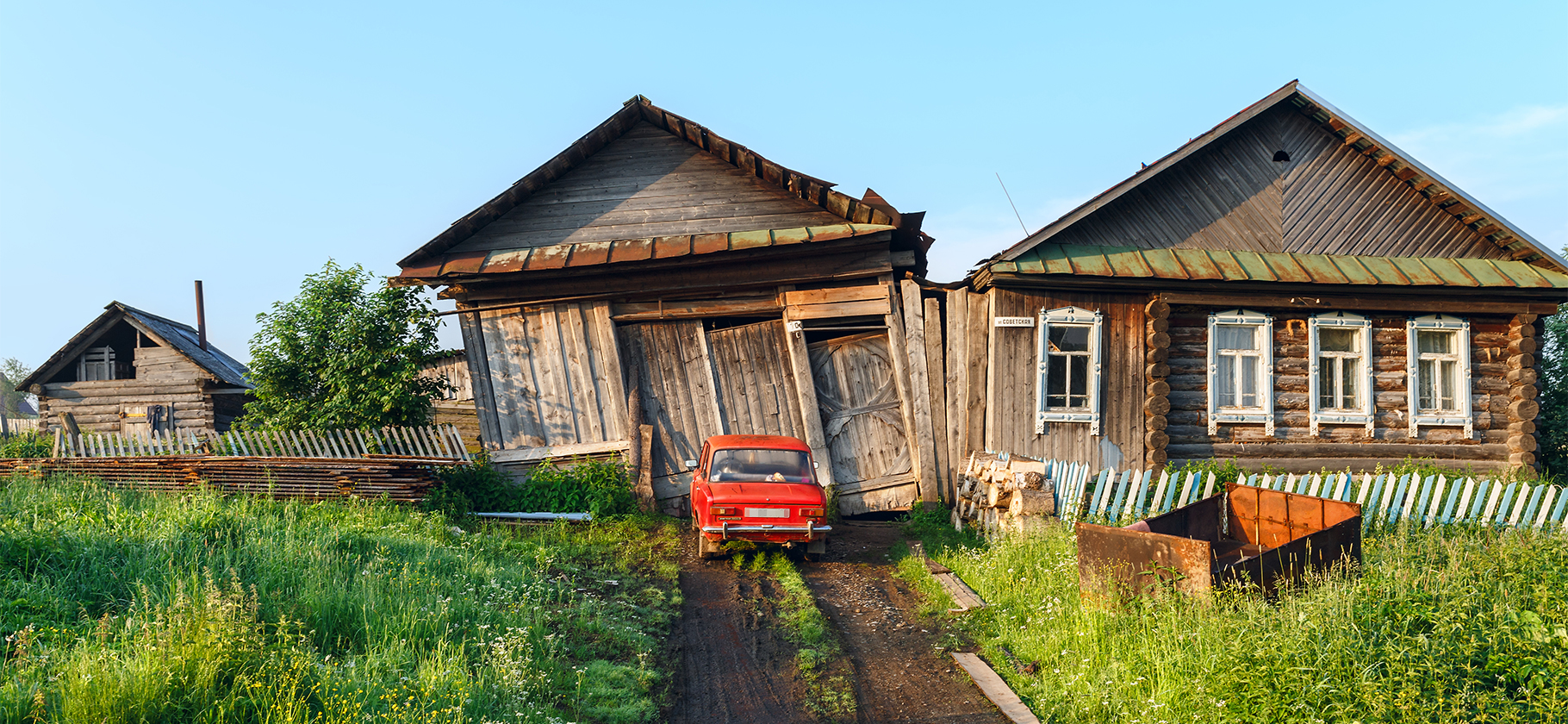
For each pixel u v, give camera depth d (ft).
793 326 49.34
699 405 49.80
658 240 49.78
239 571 23.53
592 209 51.31
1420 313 50.11
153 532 25.50
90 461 39.42
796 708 21.39
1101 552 25.52
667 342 50.31
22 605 19.52
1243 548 26.23
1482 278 48.19
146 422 90.58
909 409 48.73
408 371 46.32
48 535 23.35
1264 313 49.24
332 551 27.40
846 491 49.42
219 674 16.58
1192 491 36.60
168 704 15.33
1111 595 24.76
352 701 16.35
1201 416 48.78
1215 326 49.03
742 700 21.85
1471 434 49.65
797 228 49.88
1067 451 47.52
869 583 33.71
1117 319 48.37
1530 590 23.00
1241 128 50.88
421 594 24.53
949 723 20.48
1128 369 48.08
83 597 20.92
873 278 49.78
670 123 50.24
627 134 51.80
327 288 48.60
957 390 48.21
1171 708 19.11
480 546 32.96
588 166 51.67
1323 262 48.91
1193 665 20.29
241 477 39.40
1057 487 36.73
